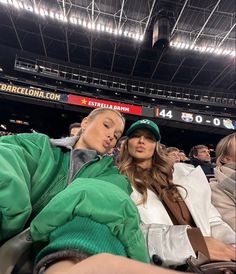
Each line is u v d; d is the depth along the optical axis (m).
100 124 1.24
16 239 0.60
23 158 0.78
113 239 0.53
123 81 19.72
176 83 20.41
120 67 19.36
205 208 1.43
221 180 1.65
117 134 1.30
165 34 11.76
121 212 0.57
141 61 18.41
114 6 13.43
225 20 13.78
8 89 13.22
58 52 18.17
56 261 0.44
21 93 13.34
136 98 20.34
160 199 1.46
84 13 13.99
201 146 3.73
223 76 19.52
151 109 14.50
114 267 0.37
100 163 1.07
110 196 0.59
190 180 1.55
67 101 13.78
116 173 1.09
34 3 13.28
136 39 15.14
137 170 1.56
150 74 19.89
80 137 1.27
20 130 19.00
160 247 0.95
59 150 1.05
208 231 1.36
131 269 0.37
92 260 0.39
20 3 13.39
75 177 0.95
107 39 16.14
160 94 20.08
